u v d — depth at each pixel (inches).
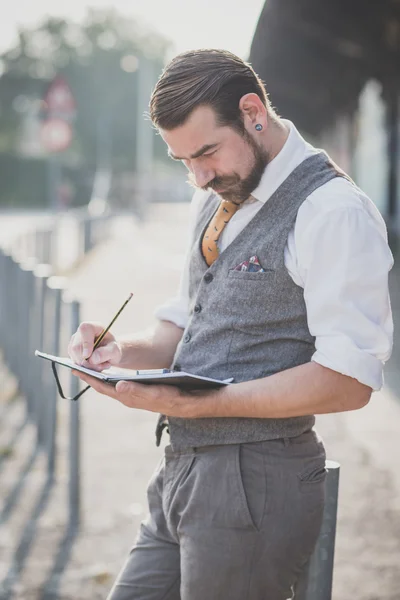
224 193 99.4
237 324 99.9
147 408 99.6
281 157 98.0
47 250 721.6
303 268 96.0
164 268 791.7
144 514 213.8
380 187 877.2
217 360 101.0
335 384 93.8
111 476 240.5
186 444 102.7
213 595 101.3
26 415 304.0
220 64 95.0
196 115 94.1
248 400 96.3
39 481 236.2
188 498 102.0
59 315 236.8
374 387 94.0
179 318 117.3
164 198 3048.7
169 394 98.0
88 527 205.8
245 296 99.2
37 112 3344.0
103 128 3378.4
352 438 266.8
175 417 104.3
